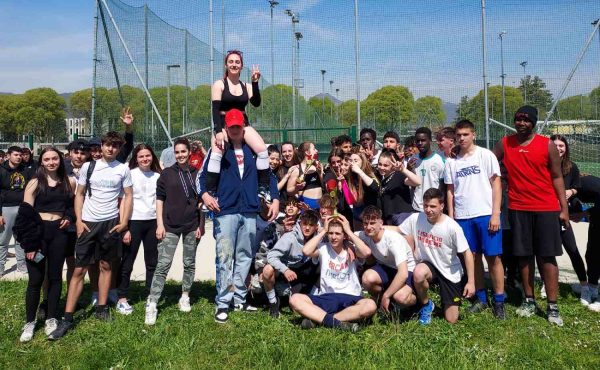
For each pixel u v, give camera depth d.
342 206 5.92
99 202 4.81
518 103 10.91
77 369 3.88
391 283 4.72
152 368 3.86
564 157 5.55
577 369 3.69
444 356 3.91
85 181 4.79
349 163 5.70
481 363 3.76
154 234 5.63
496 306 4.87
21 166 7.30
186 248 5.27
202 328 4.69
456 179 5.10
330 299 4.72
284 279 5.28
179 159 5.22
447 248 4.72
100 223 4.80
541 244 4.73
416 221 5.01
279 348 4.07
